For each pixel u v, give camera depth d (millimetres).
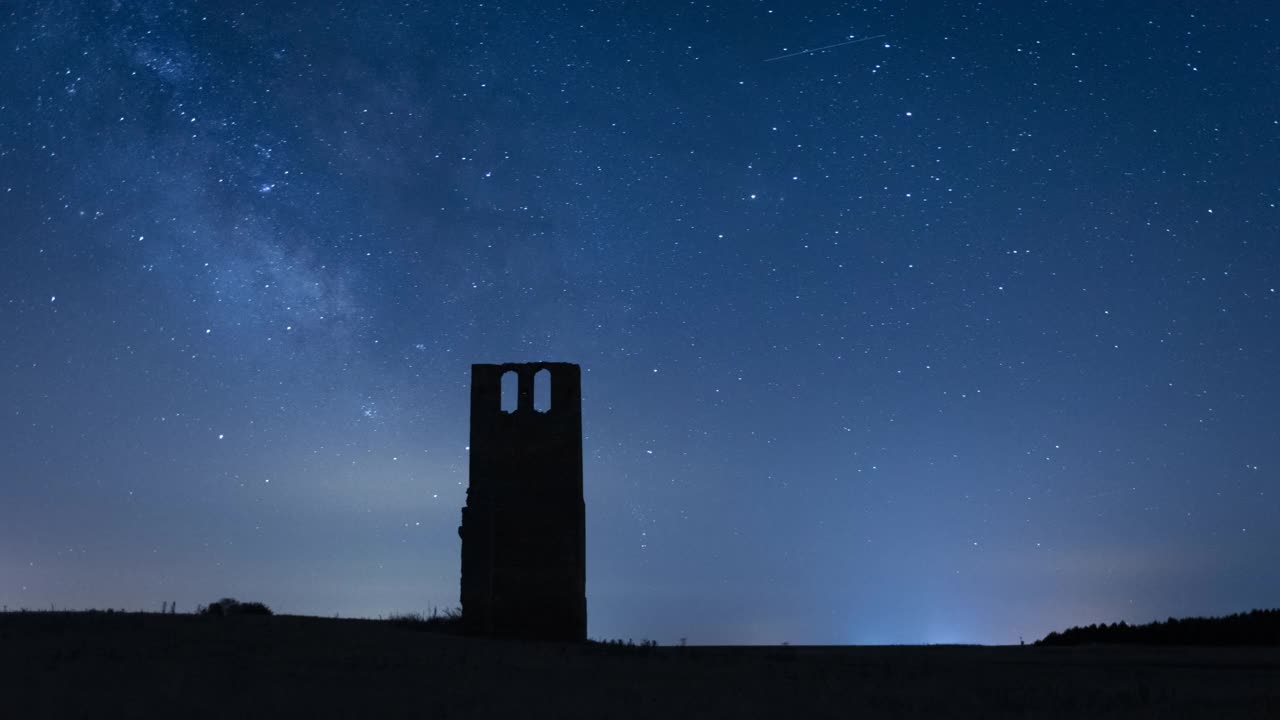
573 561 37250
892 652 33750
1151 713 18203
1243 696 20328
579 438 38125
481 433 38219
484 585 36906
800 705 19125
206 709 17625
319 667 23141
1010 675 24500
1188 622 40406
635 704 19016
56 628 28422
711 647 35875
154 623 30250
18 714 16984
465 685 20969
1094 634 41438
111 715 16984
